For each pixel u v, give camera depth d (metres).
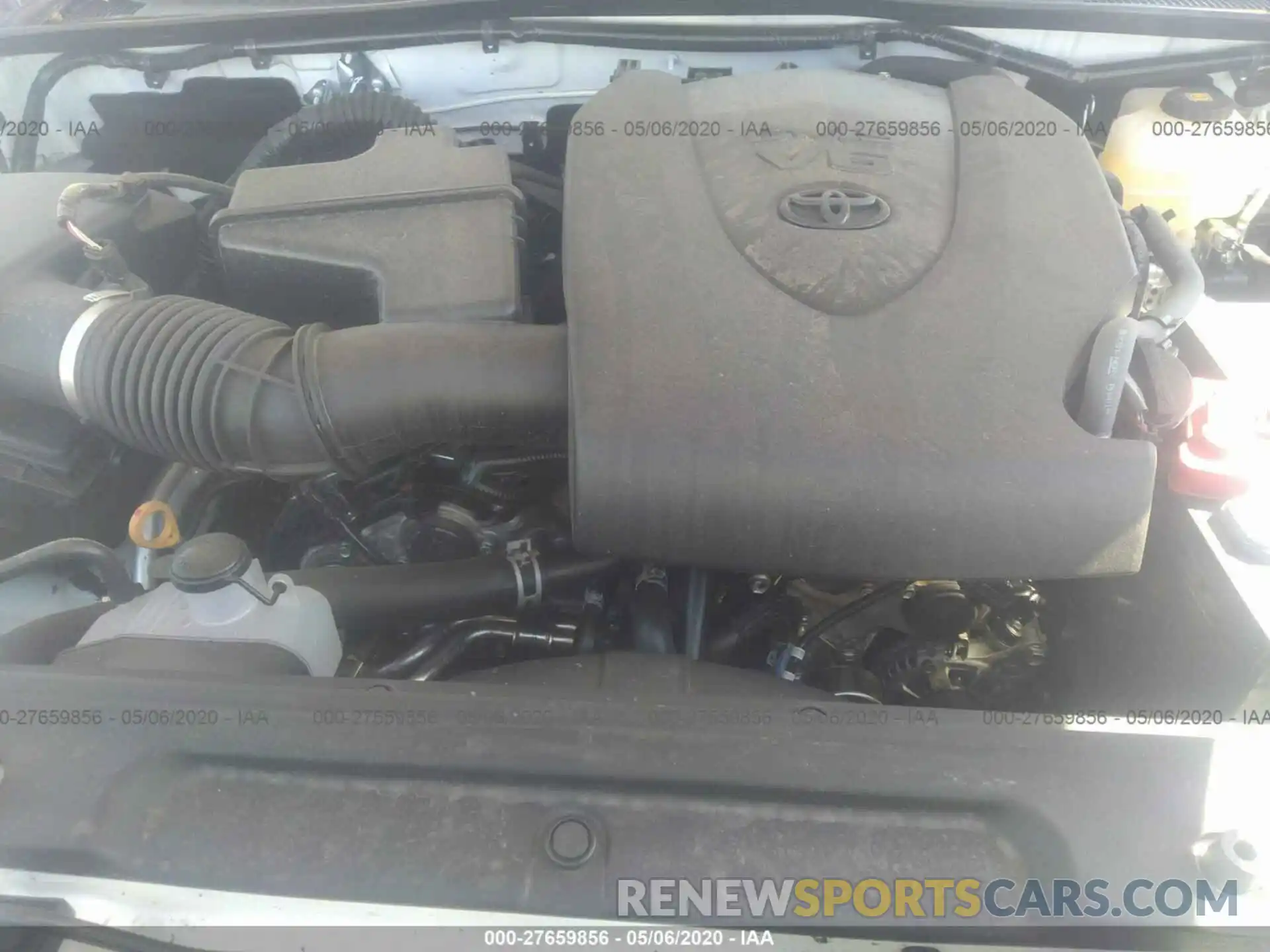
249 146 1.83
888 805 0.81
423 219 1.29
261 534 1.51
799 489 0.94
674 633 1.23
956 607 1.32
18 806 0.80
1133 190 1.75
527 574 1.28
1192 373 1.23
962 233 1.11
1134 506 0.95
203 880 0.77
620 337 1.00
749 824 0.80
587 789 0.82
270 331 1.12
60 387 1.11
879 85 1.39
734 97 1.33
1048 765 0.82
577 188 1.16
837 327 1.02
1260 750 0.83
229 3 1.77
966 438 0.95
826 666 1.32
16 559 1.05
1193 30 1.60
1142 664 1.14
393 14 1.65
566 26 1.67
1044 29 1.61
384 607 1.22
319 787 0.82
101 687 0.88
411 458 1.37
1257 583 0.98
